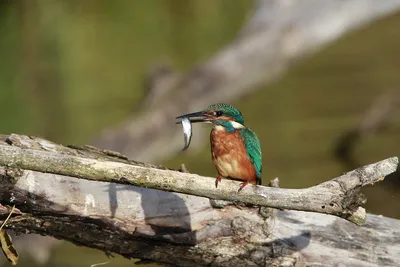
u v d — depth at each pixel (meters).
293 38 15.20
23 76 17.55
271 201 5.23
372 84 17.11
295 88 17.45
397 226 6.37
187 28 19.31
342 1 15.57
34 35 18.83
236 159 6.76
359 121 15.69
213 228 6.17
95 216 6.05
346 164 14.54
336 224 6.29
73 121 16.03
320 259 6.28
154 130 13.88
